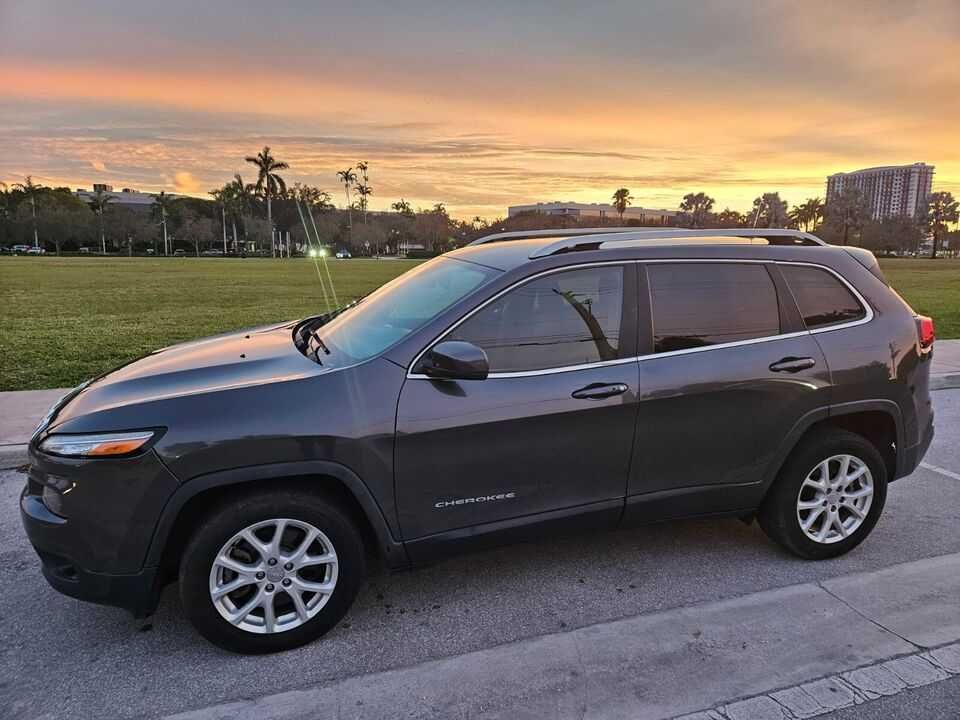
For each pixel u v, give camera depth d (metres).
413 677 2.65
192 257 96.44
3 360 9.17
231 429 2.62
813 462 3.46
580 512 3.13
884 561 3.63
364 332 3.29
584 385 3.02
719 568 3.54
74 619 3.09
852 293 3.59
